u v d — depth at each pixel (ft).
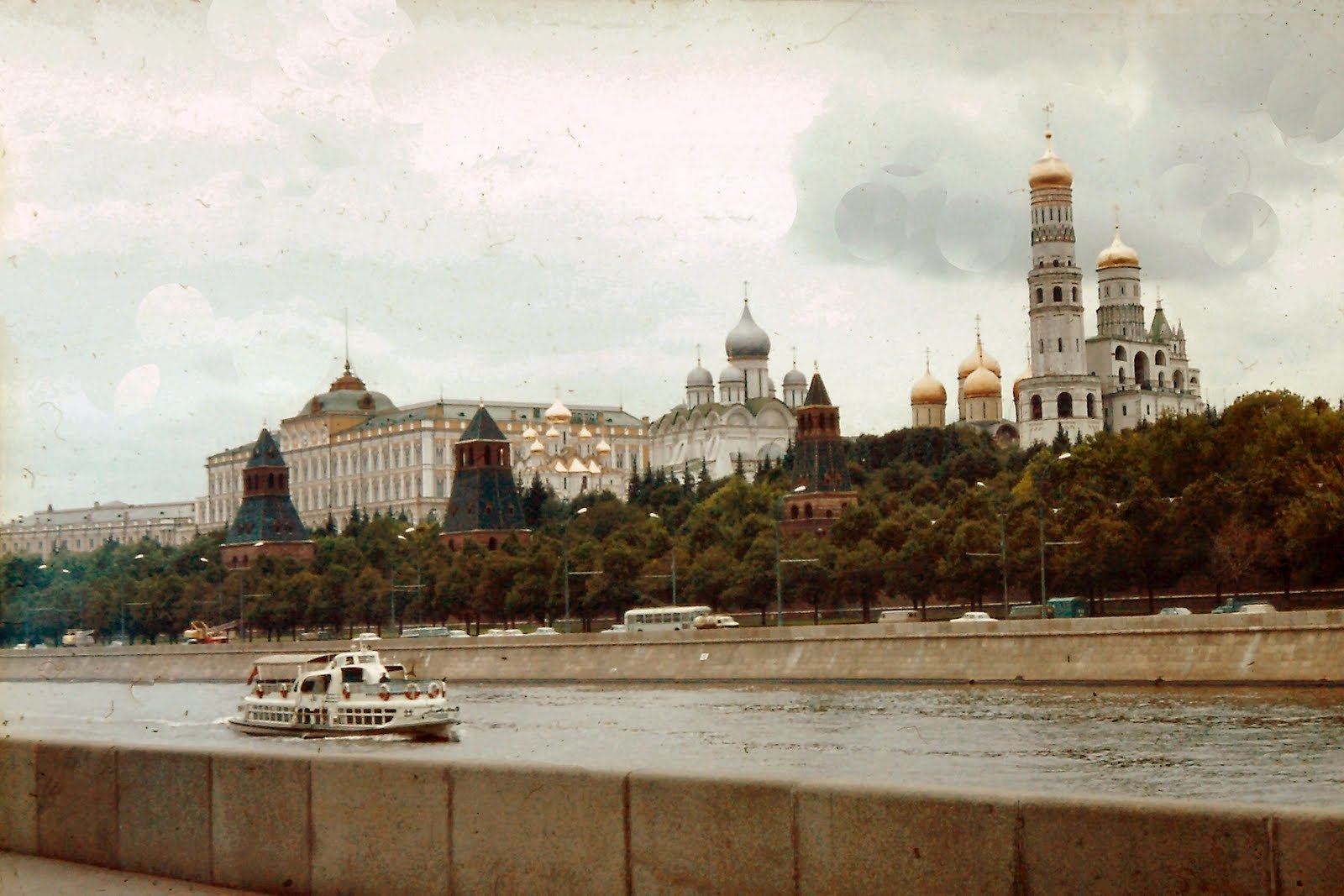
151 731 463.83
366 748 379.14
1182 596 583.58
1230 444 621.31
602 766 94.17
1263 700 379.35
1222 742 310.86
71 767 119.85
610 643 588.09
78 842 118.83
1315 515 491.31
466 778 97.81
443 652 643.04
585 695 526.16
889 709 412.98
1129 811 76.33
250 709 453.58
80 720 505.25
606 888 91.86
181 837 111.96
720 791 88.33
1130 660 431.84
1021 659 460.14
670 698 494.18
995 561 613.93
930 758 311.06
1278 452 567.59
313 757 104.99
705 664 554.46
